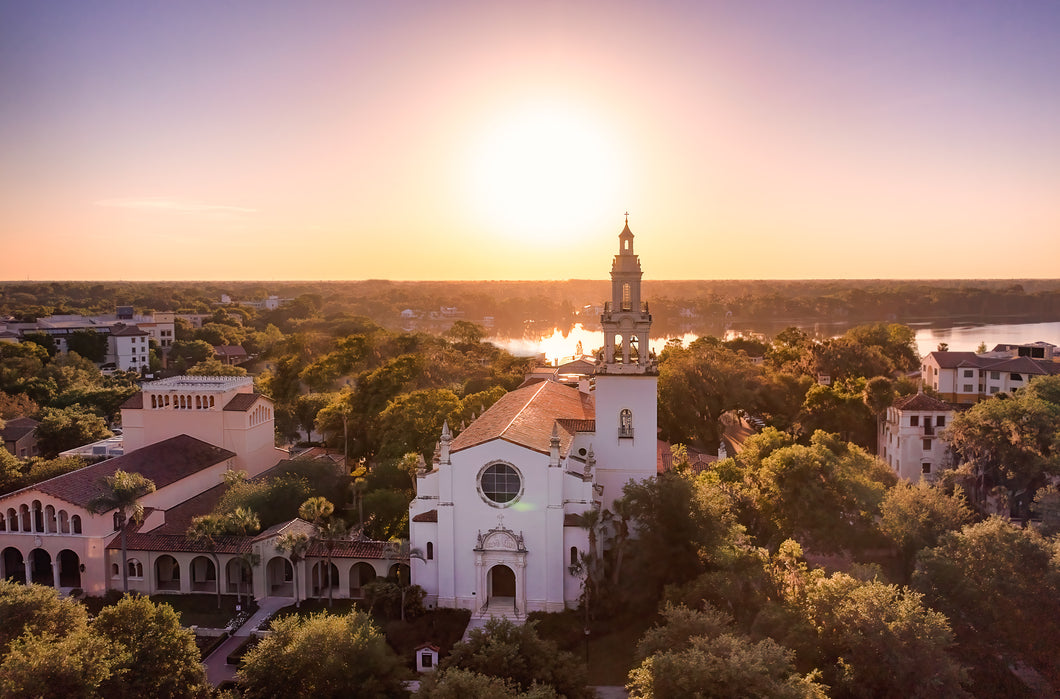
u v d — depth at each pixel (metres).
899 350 186.00
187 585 70.62
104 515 70.75
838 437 103.12
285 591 71.06
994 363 137.62
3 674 41.00
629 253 72.25
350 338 160.88
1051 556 58.09
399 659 51.94
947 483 88.31
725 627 49.09
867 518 73.81
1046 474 84.81
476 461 65.00
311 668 47.56
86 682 42.22
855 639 49.34
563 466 65.62
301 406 127.38
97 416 129.25
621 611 62.84
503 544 64.50
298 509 79.00
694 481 68.88
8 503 71.38
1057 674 54.09
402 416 98.00
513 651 46.38
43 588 54.00
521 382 133.62
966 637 57.25
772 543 74.25
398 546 68.50
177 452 87.19
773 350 185.25
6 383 147.25
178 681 47.66
